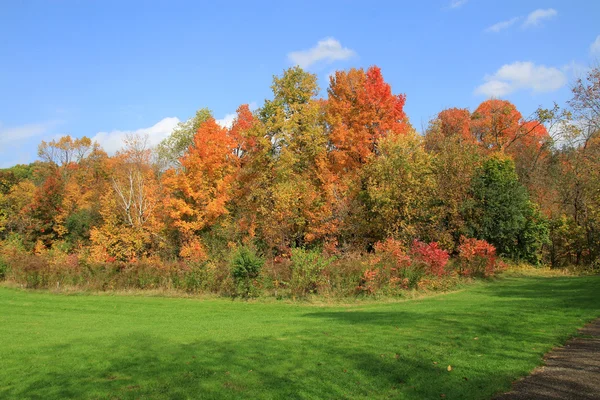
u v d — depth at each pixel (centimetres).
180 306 2103
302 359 933
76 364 970
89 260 2861
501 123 4747
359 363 885
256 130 3625
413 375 804
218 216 3259
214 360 953
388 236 2958
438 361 876
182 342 1176
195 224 3186
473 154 3291
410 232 2820
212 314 1836
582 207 3469
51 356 1048
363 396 720
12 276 3047
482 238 3069
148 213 3372
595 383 707
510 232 3162
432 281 2366
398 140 3061
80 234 4456
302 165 3628
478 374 786
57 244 4250
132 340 1219
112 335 1315
